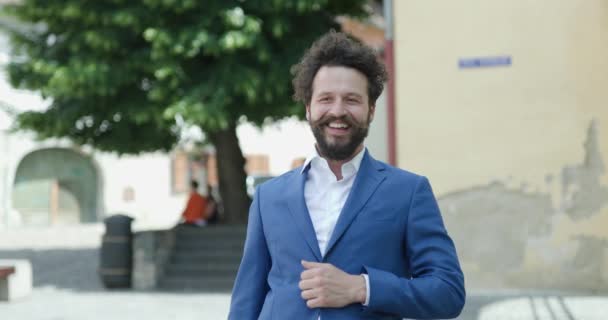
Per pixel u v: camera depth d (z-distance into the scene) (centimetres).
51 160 2752
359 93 224
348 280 211
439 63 970
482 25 959
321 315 213
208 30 1162
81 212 2797
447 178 966
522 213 946
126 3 1171
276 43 1223
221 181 1469
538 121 945
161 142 1436
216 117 1122
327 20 1305
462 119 962
